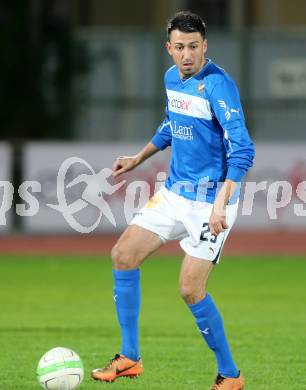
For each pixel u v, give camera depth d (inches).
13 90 3371.1
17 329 1341.0
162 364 1099.9
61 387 879.1
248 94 3105.3
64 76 3277.6
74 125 3206.2
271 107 3097.9
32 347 1206.3
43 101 3331.7
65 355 890.1
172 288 1795.0
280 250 2493.8
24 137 3361.2
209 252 896.3
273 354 1167.0
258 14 3602.4
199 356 1149.1
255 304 1593.3
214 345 904.9
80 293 1727.4
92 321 1412.4
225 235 904.3
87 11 3580.2
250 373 1056.8
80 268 2126.0
